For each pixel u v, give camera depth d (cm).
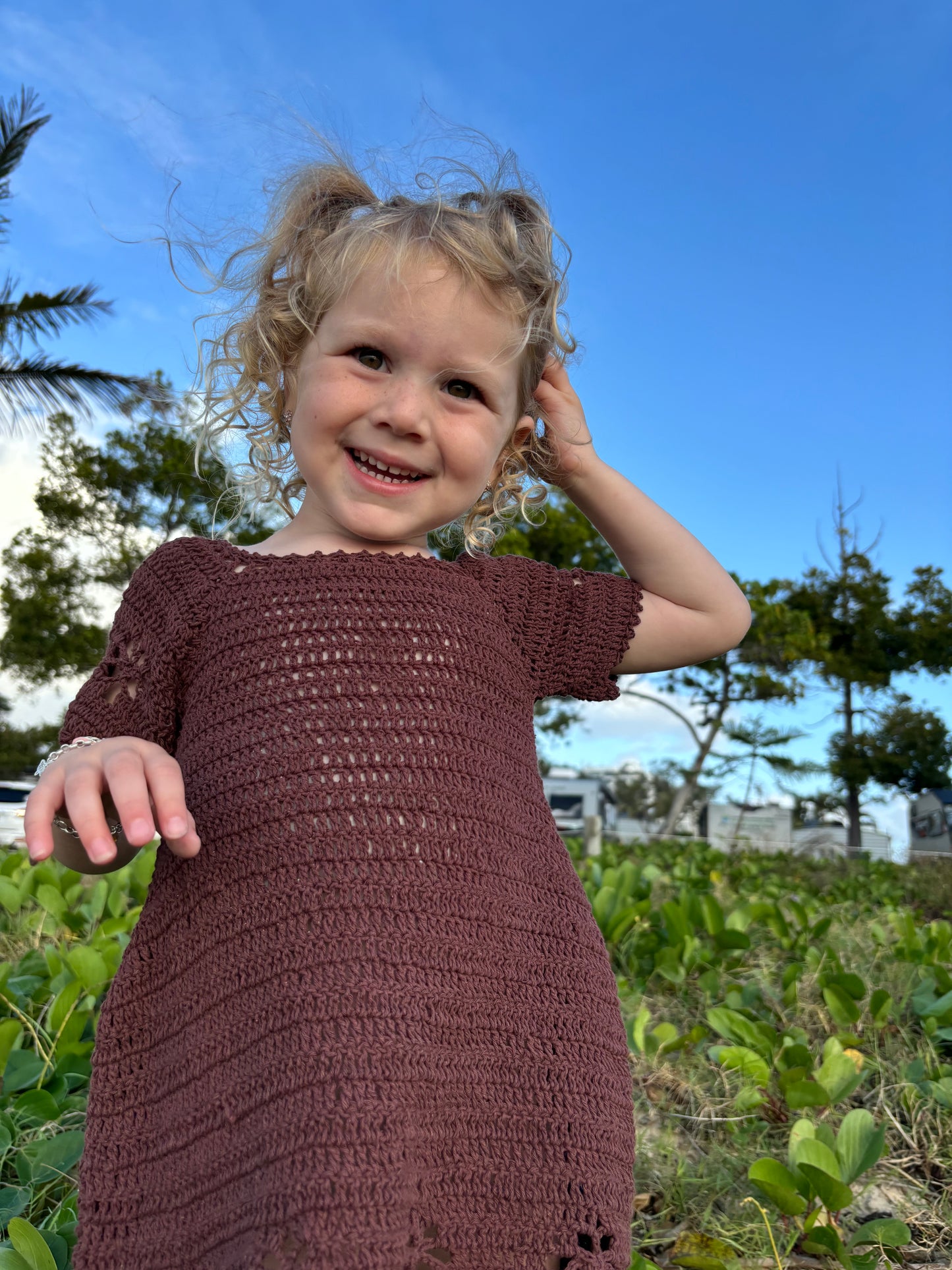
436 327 127
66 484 1371
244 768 121
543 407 158
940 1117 219
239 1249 98
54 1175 174
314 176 154
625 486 160
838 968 316
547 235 149
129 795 101
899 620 2038
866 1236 166
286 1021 105
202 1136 107
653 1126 214
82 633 1423
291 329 146
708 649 159
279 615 129
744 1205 185
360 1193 95
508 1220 107
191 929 117
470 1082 109
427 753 123
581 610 148
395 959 109
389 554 137
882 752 2053
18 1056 210
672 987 321
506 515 169
